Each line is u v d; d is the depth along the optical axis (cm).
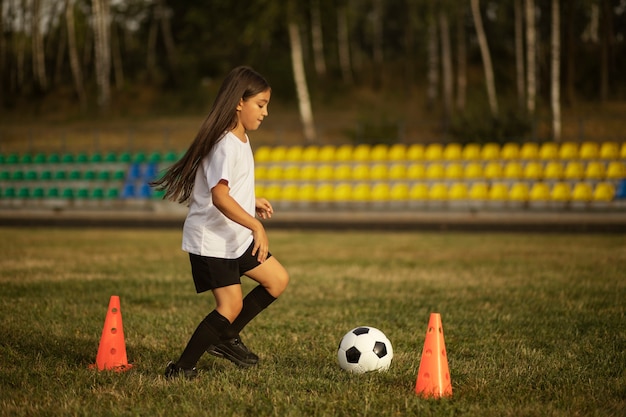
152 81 5003
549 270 1135
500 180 2452
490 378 518
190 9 4544
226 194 473
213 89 4666
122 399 460
